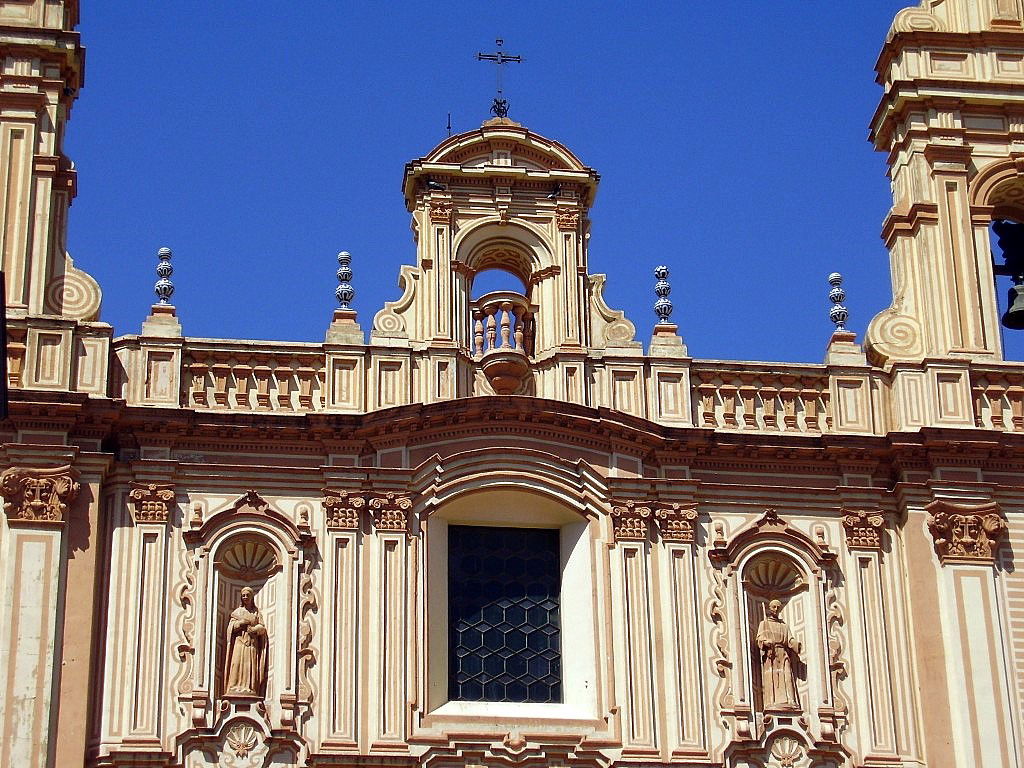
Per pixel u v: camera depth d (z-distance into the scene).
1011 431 37.12
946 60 40.53
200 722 33.03
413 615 34.31
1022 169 39.62
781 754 34.25
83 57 38.81
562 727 34.00
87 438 34.66
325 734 33.28
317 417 35.25
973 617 35.28
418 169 38.22
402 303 37.31
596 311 37.91
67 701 32.69
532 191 38.69
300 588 34.28
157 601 33.84
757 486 36.31
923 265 38.69
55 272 36.59
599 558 35.34
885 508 36.41
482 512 35.88
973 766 34.06
